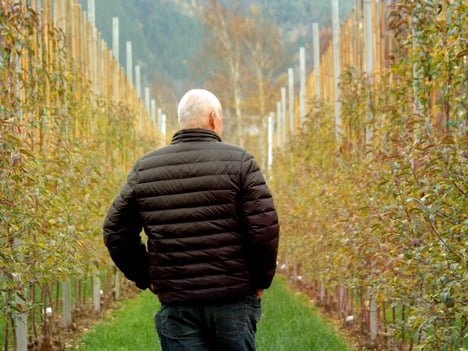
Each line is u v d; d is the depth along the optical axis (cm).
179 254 675
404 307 1062
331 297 1900
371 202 1078
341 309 1745
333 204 1466
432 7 1066
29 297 1270
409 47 1156
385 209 913
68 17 1880
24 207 934
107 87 2602
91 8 2325
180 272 675
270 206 673
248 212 666
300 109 3061
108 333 1493
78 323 1667
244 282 677
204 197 671
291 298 2059
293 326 1526
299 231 2219
